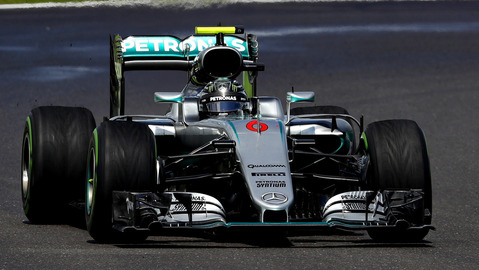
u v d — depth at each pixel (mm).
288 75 71688
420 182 26094
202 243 26125
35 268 22562
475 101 61875
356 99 62688
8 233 28109
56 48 82625
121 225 24797
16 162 42438
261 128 27109
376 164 26297
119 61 35094
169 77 70875
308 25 99438
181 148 29812
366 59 79812
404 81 69750
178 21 94500
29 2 103250
